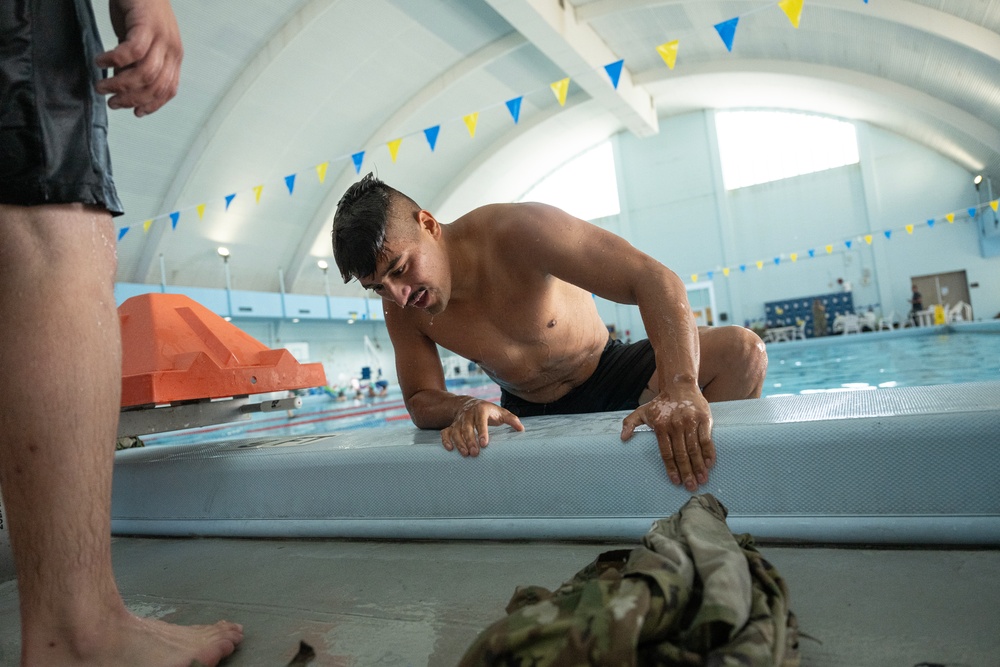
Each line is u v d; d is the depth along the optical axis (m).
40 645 0.68
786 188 14.65
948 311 13.23
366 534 1.32
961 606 0.73
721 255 14.98
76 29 0.74
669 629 0.55
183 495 1.55
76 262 0.72
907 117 12.61
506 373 1.70
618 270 1.34
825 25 10.36
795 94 13.44
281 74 9.65
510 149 14.62
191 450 1.71
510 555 1.12
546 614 0.55
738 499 1.01
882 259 13.87
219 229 11.64
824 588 0.82
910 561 0.88
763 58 12.45
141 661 0.71
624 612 0.51
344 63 10.10
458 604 0.91
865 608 0.75
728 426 1.03
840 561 0.92
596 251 1.36
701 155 15.14
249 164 10.95
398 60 10.62
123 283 10.51
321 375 2.04
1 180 0.68
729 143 15.11
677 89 13.77
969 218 13.34
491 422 1.26
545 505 1.15
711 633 0.53
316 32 9.22
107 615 0.72
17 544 0.69
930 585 0.79
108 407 0.73
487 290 1.52
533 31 9.53
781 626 0.58
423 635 0.81
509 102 5.50
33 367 0.68
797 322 14.29
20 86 0.69
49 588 0.68
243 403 1.92
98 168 0.75
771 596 0.63
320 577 1.11
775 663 0.53
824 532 0.96
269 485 1.43
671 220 15.46
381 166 13.14
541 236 1.40
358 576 1.10
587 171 16.48
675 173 15.41
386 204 1.30
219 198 11.05
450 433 1.25
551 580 0.96
